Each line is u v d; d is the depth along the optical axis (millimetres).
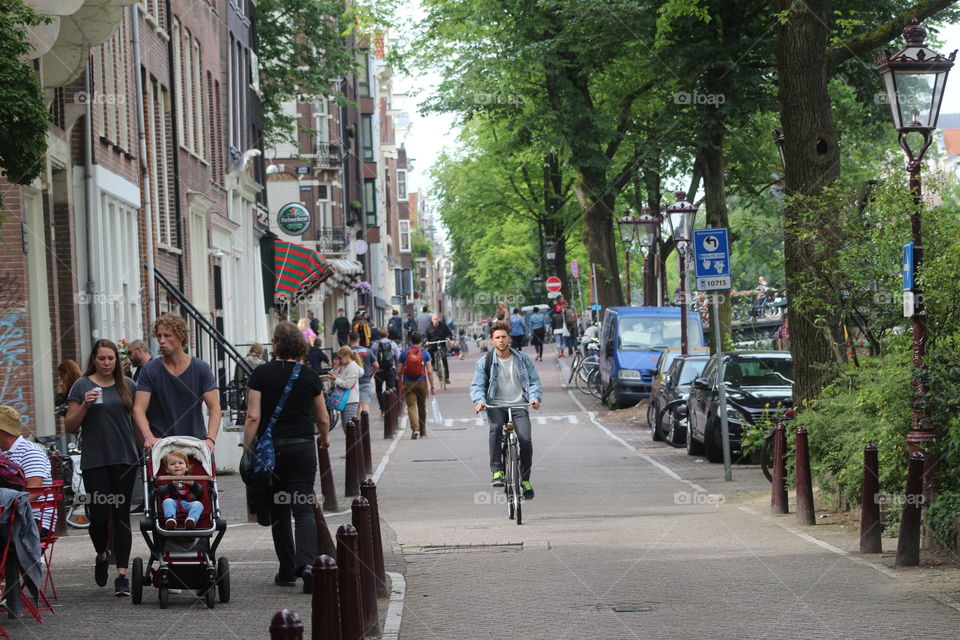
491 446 17984
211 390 12172
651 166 41312
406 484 22938
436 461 26891
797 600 11281
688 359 30766
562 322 65688
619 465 25609
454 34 42875
